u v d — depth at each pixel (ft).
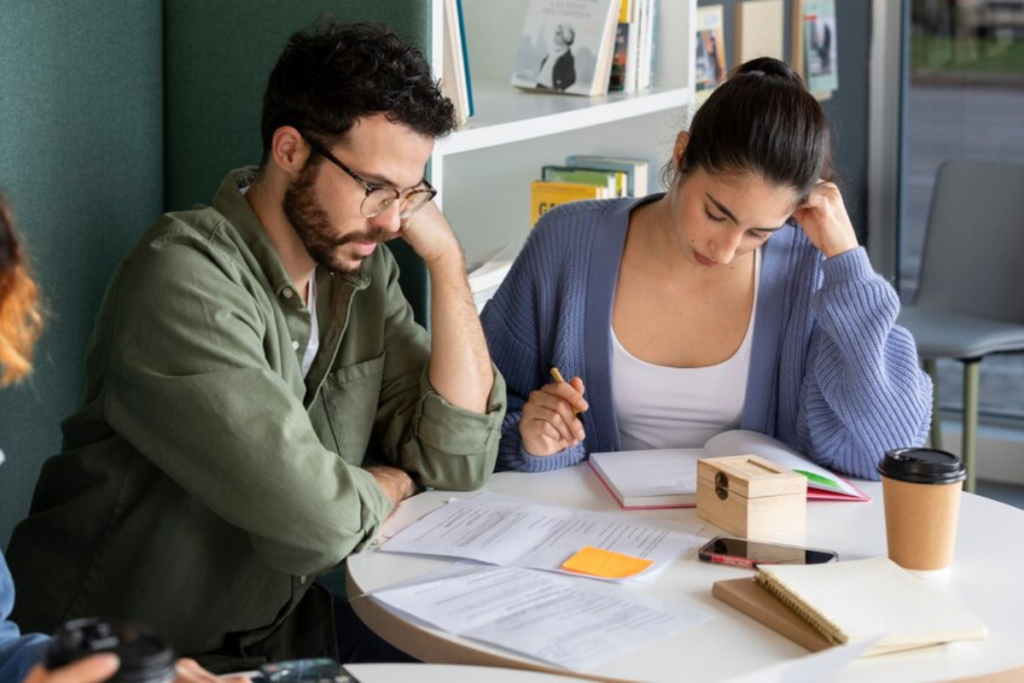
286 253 6.79
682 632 5.38
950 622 5.32
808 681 4.99
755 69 7.06
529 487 7.22
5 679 4.74
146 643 3.53
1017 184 13.97
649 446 7.93
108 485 6.60
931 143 15.30
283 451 6.12
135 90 8.20
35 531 6.77
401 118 6.40
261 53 8.25
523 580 5.86
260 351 6.42
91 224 7.89
